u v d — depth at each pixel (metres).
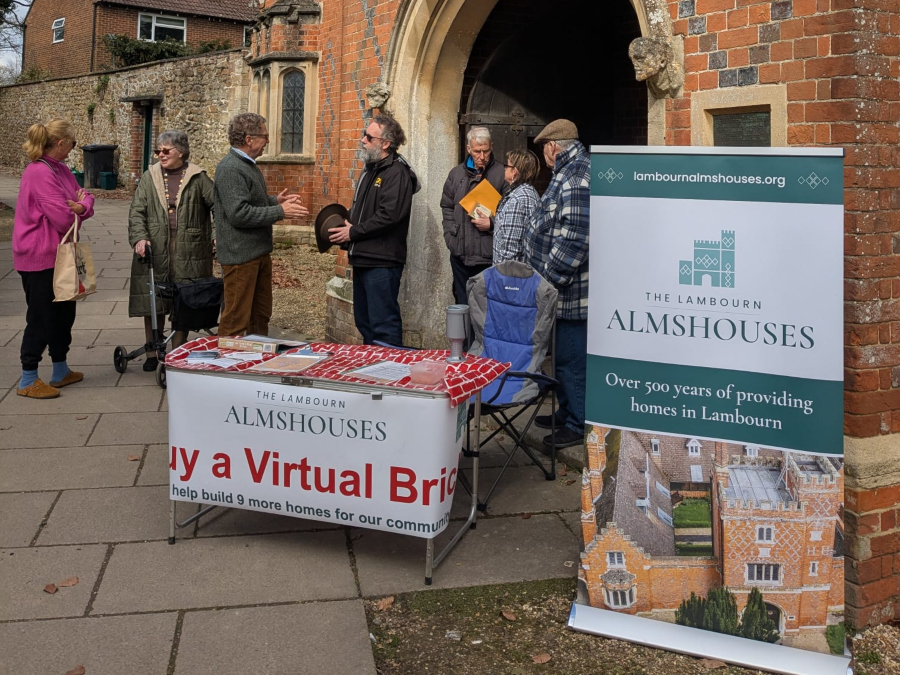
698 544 2.98
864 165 3.13
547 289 4.55
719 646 2.97
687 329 2.92
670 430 2.99
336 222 5.86
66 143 5.81
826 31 3.23
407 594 3.39
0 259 12.27
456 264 6.04
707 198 2.84
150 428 5.30
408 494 3.40
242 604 3.27
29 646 2.96
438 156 6.64
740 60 3.62
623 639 3.08
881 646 3.18
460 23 6.21
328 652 2.97
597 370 3.08
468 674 2.91
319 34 14.57
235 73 17.50
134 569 3.53
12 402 5.79
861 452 3.17
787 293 2.75
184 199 6.23
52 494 4.27
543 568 3.61
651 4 4.01
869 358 3.16
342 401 3.43
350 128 7.30
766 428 2.85
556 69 7.08
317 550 3.74
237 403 3.59
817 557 2.83
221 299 6.05
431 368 3.46
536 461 4.59
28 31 30.23
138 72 21.97
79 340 7.65
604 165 2.97
